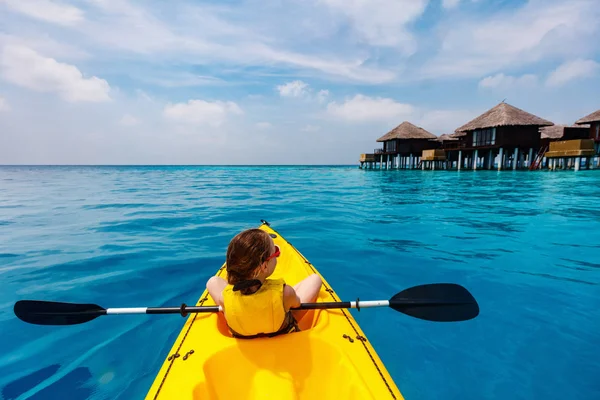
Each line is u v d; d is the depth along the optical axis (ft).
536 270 15.88
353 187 60.59
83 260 17.94
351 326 7.84
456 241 21.09
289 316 6.90
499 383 8.59
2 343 10.37
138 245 20.86
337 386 6.54
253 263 6.17
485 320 11.49
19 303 8.68
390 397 5.62
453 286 8.61
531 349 9.89
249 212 32.65
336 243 20.93
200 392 5.83
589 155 76.07
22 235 23.48
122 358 9.68
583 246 19.65
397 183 67.21
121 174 131.54
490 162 108.17
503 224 25.79
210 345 6.81
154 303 13.14
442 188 54.85
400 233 23.40
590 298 12.90
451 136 133.80
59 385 8.56
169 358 6.63
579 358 9.44
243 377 6.49
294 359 6.65
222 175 119.24
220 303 7.55
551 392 8.25
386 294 13.80
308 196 46.34
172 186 66.08
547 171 94.63
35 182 78.38
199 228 25.66
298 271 11.84
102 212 32.96
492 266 16.52
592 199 38.29
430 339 10.53
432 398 8.17
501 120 89.86
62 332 11.01
